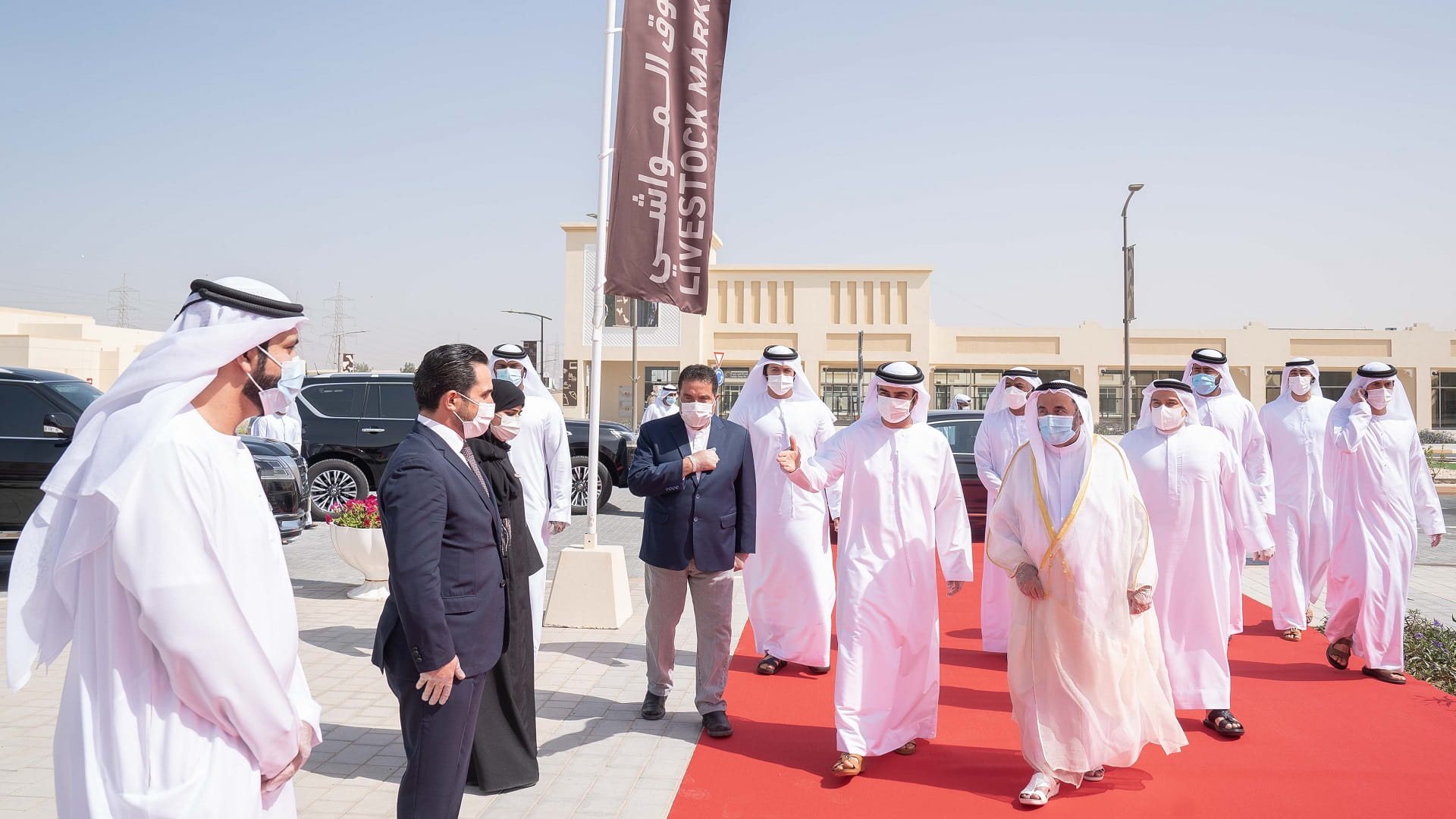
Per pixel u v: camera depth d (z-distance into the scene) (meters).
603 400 37.03
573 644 6.67
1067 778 4.03
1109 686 4.04
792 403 6.50
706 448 4.87
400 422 12.61
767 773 4.34
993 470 6.97
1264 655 6.54
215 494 2.05
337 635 6.83
